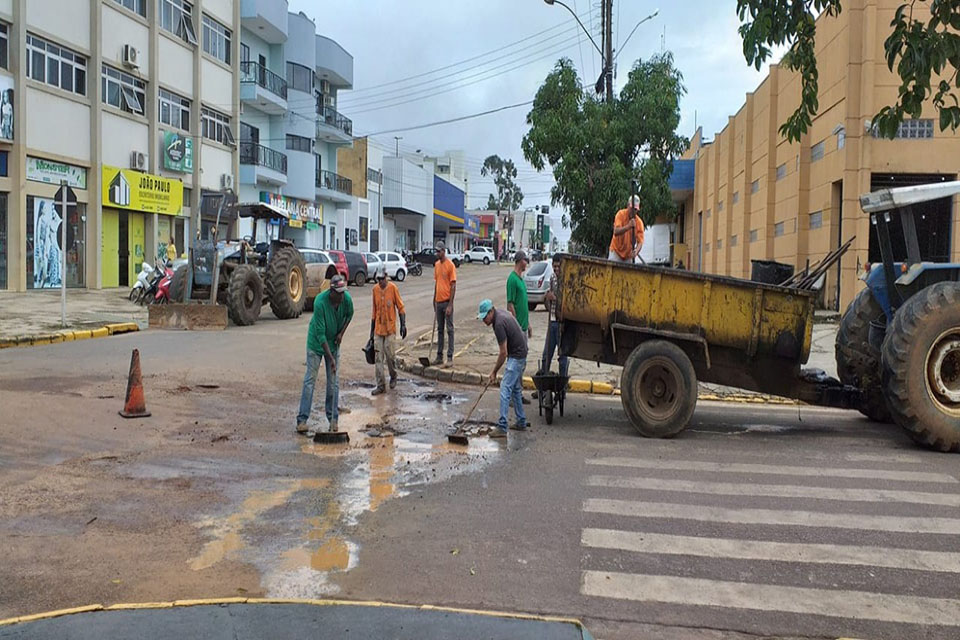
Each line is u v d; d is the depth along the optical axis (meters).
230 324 18.23
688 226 43.97
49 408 8.87
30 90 23.06
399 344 15.77
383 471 7.02
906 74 4.79
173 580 4.60
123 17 27.17
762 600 4.46
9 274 22.89
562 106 21.64
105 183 26.20
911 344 7.87
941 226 16.73
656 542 5.33
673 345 8.60
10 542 5.14
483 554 5.07
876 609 4.36
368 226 56.81
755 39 5.39
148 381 10.79
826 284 19.52
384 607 4.09
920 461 7.63
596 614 4.26
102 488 6.32
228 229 19.33
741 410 10.48
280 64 40.84
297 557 4.98
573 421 9.47
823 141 20.17
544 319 21.09
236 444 7.88
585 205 21.88
